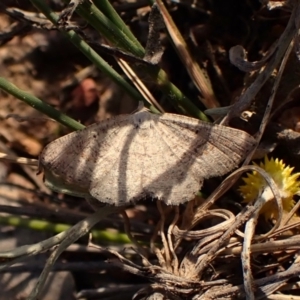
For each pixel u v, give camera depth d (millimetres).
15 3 177
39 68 178
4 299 163
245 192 154
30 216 168
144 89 170
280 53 151
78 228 152
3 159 162
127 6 176
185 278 151
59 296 164
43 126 177
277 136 161
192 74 168
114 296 165
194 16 178
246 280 146
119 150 145
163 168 145
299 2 149
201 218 157
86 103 179
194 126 145
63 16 146
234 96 169
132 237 158
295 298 149
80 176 144
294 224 153
